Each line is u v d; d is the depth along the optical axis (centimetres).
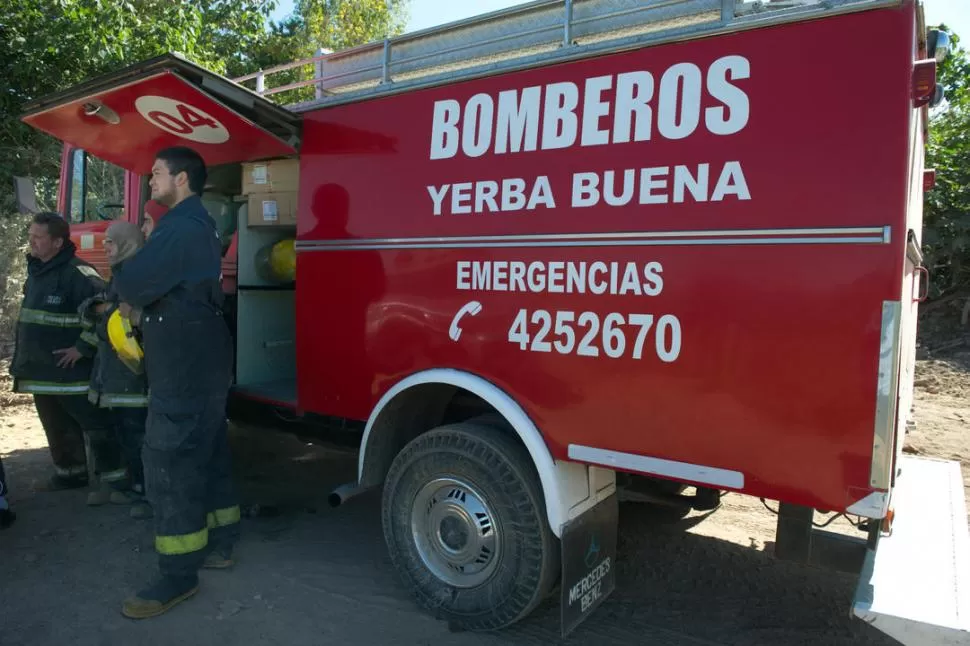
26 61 934
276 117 374
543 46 310
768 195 244
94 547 402
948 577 260
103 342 412
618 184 275
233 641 313
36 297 438
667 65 266
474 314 314
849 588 371
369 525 446
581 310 284
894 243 224
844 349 233
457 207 319
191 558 334
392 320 343
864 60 230
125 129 425
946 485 354
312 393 381
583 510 306
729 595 364
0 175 1012
